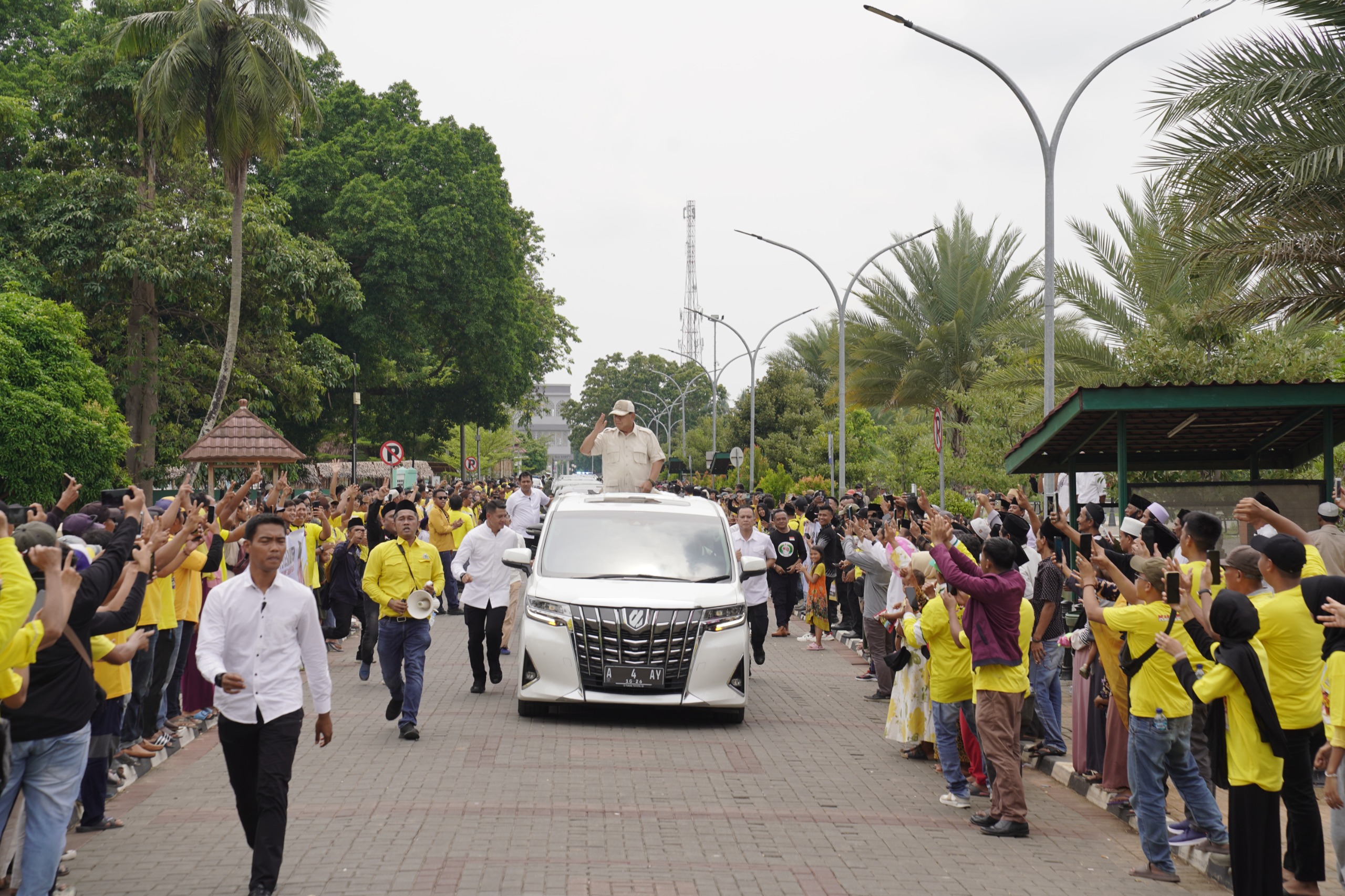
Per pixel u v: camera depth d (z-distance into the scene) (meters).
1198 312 14.90
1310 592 6.31
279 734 6.29
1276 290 13.55
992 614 8.05
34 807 5.73
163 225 31.14
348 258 43.03
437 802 8.33
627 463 15.79
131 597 6.38
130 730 9.34
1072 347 23.17
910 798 8.98
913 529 13.61
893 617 10.71
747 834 7.75
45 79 36.41
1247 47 12.80
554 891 6.39
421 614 10.41
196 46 28.12
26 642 5.35
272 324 34.81
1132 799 7.46
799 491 36.34
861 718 12.35
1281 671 6.38
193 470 30.75
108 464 25.00
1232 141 12.79
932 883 6.82
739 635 11.80
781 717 12.35
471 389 48.97
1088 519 8.93
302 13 29.42
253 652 6.36
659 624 11.45
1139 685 7.13
